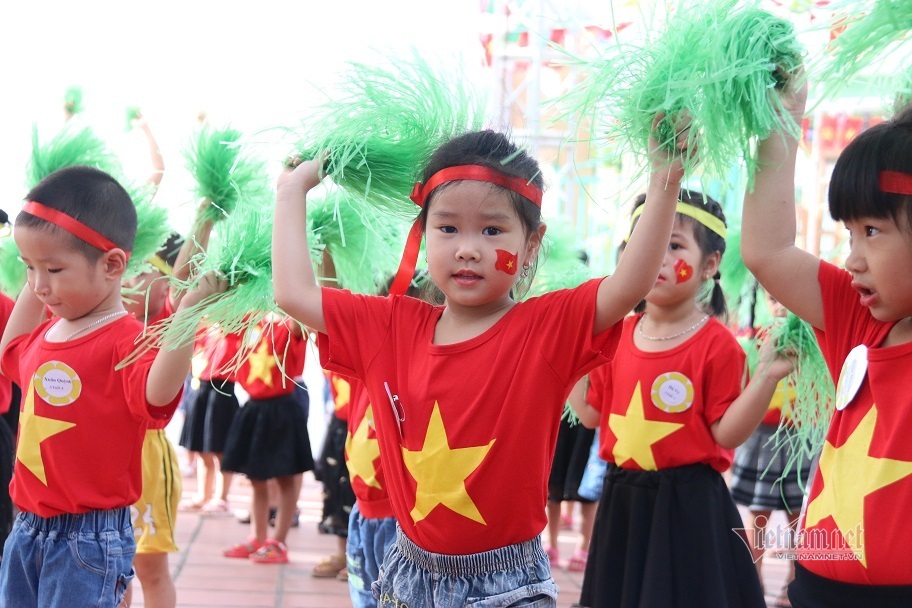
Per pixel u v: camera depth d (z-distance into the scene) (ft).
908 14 4.90
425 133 6.35
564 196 16.03
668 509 8.52
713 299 10.29
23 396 7.72
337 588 12.63
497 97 16.52
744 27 5.20
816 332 5.69
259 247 6.76
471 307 5.85
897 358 4.95
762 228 5.51
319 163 6.24
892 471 4.80
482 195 5.54
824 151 16.76
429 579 5.74
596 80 5.46
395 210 6.53
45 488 7.42
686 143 5.18
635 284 5.35
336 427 13.62
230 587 12.48
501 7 17.37
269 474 13.87
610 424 9.05
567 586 13.15
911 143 4.69
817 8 5.37
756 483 12.71
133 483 7.59
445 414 5.64
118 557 7.49
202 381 16.99
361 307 5.99
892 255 4.74
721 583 8.36
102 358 7.41
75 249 7.33
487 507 5.56
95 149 9.19
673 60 5.22
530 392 5.55
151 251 8.76
